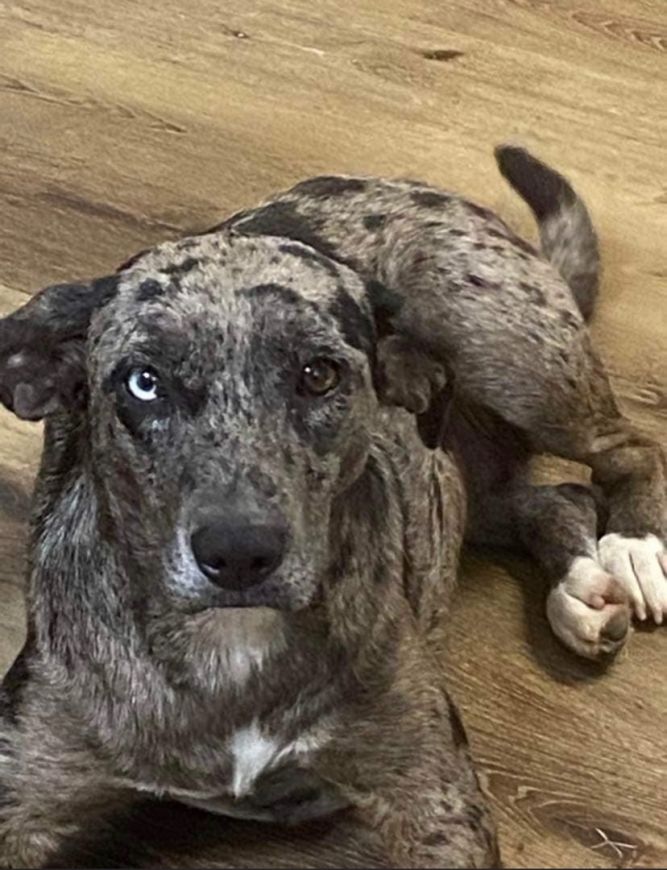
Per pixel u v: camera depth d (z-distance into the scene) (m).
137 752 0.98
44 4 1.75
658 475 1.22
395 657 0.99
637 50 1.69
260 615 0.95
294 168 1.53
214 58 1.67
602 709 1.11
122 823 1.05
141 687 0.97
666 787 1.07
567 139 1.57
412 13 1.74
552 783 1.07
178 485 0.90
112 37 1.70
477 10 1.75
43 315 0.96
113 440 0.93
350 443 0.94
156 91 1.62
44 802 0.99
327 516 0.93
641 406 1.30
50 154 1.54
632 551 1.18
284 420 0.91
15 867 0.98
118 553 0.96
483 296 1.15
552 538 1.19
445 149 1.55
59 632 0.98
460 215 1.17
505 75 1.65
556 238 1.33
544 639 1.15
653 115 1.60
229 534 0.87
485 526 1.23
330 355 0.92
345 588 0.97
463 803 0.99
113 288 0.95
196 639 0.96
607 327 1.37
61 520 1.00
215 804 1.02
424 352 0.99
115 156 1.54
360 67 1.66
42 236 1.44
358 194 1.18
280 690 0.97
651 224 1.47
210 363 0.91
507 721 1.10
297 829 1.04
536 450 1.22
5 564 1.18
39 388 0.98
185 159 1.54
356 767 0.99
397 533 1.02
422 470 1.08
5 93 1.61
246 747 0.98
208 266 0.94
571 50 1.68
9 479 1.23
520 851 1.03
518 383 1.16
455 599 1.18
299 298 0.93
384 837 1.00
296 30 1.71
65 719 0.97
